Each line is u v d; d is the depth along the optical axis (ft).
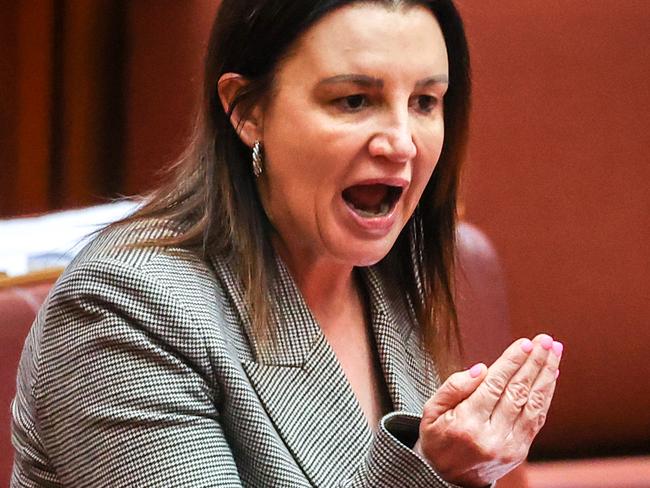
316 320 16.81
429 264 18.52
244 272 16.48
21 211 37.86
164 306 15.37
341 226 16.14
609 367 28.43
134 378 15.14
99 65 36.65
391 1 15.70
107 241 16.34
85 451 15.15
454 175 17.83
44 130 37.76
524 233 27.99
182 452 14.99
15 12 37.42
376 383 17.74
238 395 15.52
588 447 28.86
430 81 15.97
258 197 16.76
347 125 15.70
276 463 15.56
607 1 28.02
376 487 15.20
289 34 15.69
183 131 33.55
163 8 33.45
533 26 27.78
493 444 14.87
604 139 28.07
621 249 28.22
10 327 18.88
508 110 27.81
